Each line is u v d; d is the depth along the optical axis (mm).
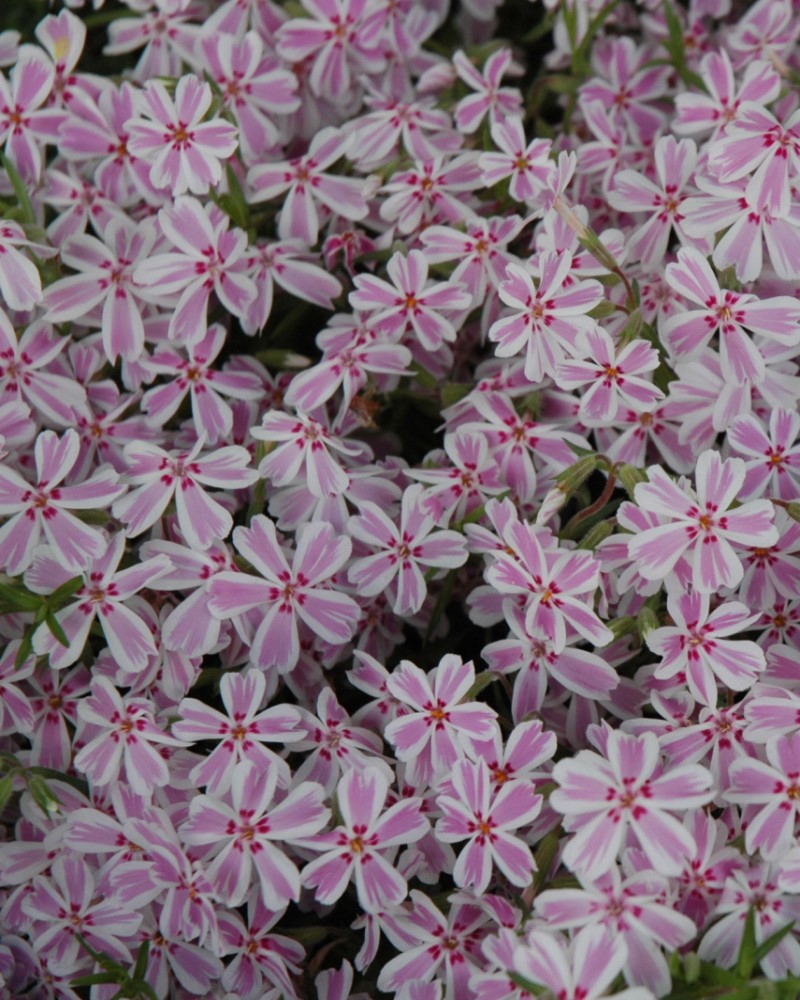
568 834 306
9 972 321
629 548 309
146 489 320
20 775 316
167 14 370
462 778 303
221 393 341
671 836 290
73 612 315
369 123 355
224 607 316
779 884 294
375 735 315
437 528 325
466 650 344
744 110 321
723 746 309
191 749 326
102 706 312
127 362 339
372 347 332
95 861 318
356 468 330
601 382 316
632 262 340
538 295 320
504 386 337
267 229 360
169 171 335
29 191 349
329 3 364
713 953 294
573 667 315
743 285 333
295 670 326
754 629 325
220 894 303
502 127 345
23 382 333
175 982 317
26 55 347
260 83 360
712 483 307
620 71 373
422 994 303
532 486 332
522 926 300
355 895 327
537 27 392
